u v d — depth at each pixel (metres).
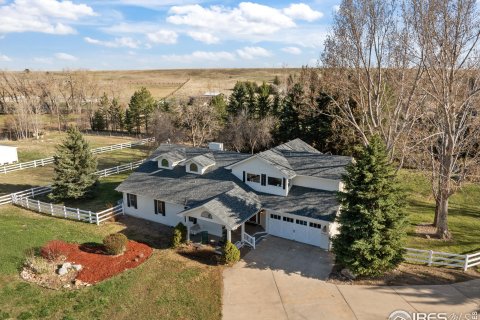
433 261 22.16
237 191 25.88
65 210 29.62
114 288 18.59
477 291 18.84
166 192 28.00
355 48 26.58
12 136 71.88
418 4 22.77
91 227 27.47
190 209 23.52
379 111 28.05
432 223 28.50
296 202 25.20
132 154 56.62
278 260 22.38
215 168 29.88
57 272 19.91
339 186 25.36
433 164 26.00
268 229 26.19
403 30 24.23
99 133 78.25
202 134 53.56
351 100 39.25
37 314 16.33
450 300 18.03
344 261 19.89
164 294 18.39
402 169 41.38
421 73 24.55
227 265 21.64
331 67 28.98
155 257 22.42
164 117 53.62
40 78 92.94
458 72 23.03
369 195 19.45
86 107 88.94
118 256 22.16
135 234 26.33
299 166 27.14
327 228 23.50
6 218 28.67
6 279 18.86
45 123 86.75
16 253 21.50
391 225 19.86
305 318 16.70
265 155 26.88
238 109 59.34
